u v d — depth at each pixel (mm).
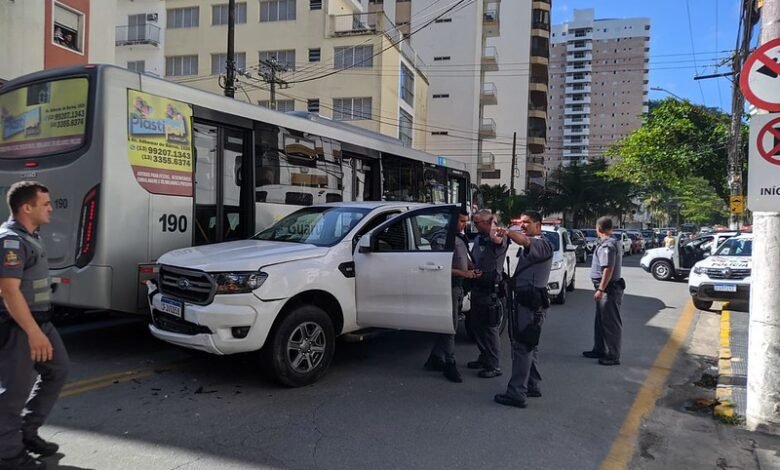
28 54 16266
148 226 6328
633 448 4344
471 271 5652
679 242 17938
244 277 4984
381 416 4777
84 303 5973
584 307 11461
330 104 33406
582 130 131125
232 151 7484
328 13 33656
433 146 49938
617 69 129375
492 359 6047
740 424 4855
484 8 53000
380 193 10664
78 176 6066
